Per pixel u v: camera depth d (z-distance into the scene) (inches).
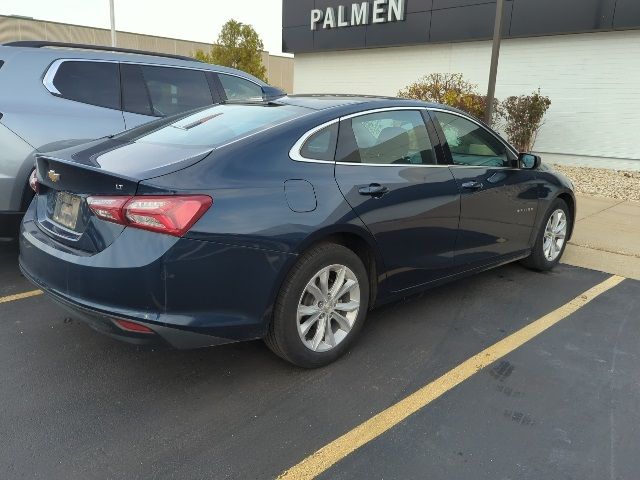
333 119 132.5
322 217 120.4
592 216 306.3
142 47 1157.1
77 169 110.3
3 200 176.6
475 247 167.3
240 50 866.1
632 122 462.3
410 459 99.1
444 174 153.6
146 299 103.4
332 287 129.1
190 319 106.7
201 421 109.0
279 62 1459.2
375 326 154.9
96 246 107.6
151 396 117.3
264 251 112.0
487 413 114.0
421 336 149.3
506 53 529.7
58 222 120.8
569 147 502.6
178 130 136.7
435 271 155.2
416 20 570.6
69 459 96.7
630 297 183.3
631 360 138.8
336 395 119.4
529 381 127.3
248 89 259.8
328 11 647.1
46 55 196.7
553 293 185.3
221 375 126.7
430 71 593.3
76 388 119.5
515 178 179.8
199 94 238.2
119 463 96.2
